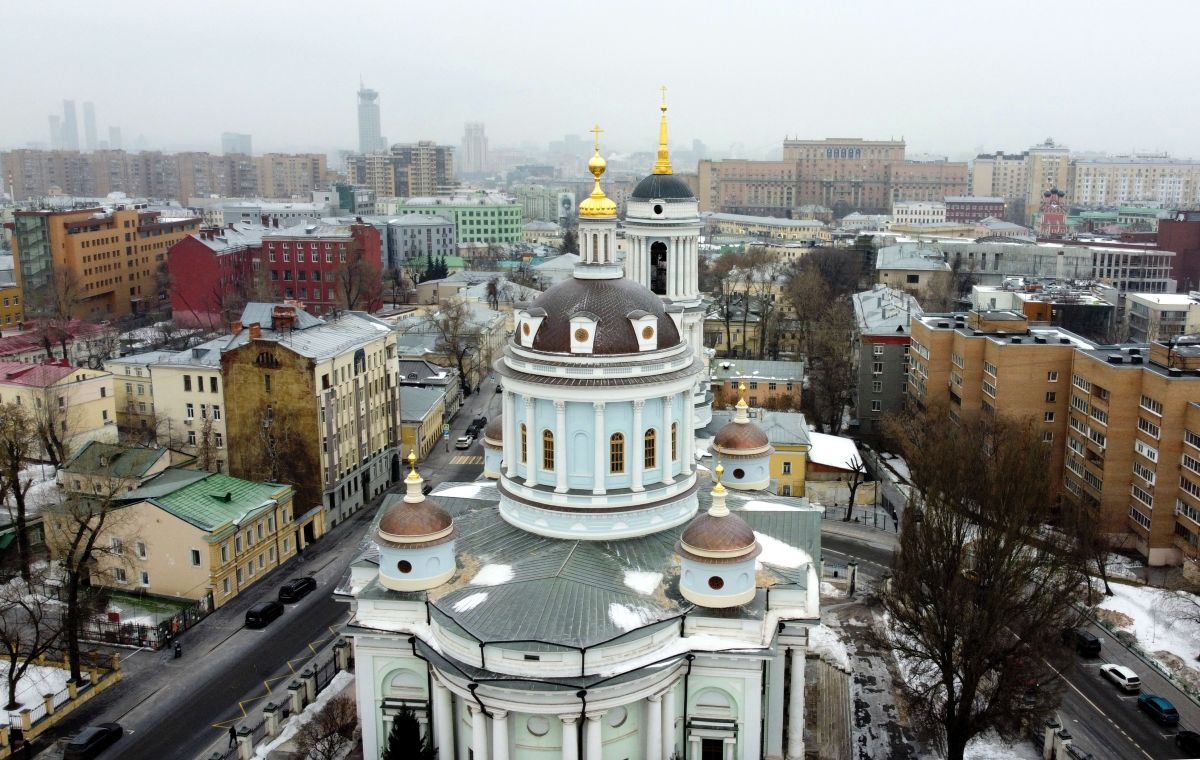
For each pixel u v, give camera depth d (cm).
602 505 6334
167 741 6912
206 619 8750
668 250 9712
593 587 5862
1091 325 15438
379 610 6106
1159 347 10162
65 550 8388
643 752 5903
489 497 7500
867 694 7406
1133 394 10088
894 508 11538
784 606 6178
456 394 16250
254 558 9506
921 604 6900
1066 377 11306
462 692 5656
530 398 6334
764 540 6812
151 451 9875
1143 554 10019
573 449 6356
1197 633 8419
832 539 10712
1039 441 7725
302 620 8744
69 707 7250
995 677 7425
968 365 12100
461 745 6059
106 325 18425
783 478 11656
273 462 10688
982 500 7019
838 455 12225
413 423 13375
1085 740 6956
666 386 6306
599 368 6147
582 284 6488
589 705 5488
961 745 6425
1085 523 9244
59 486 9662
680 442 6644
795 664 6241
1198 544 9388
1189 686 7619
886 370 14438
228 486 9638
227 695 7506
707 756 6028
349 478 11331
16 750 6762
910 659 7750
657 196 9538
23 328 17775
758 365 15338
